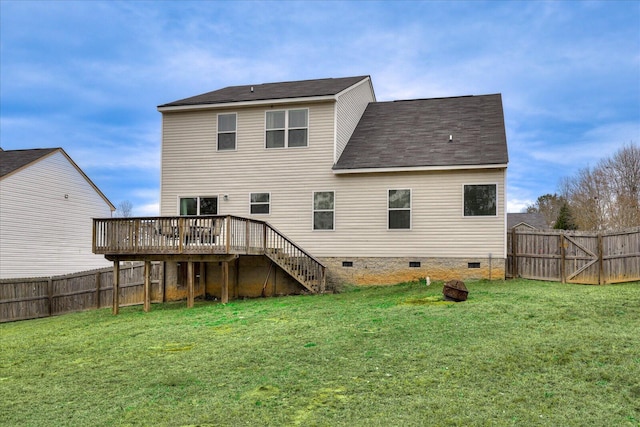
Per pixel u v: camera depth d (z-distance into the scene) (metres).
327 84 19.42
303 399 6.06
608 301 10.73
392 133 18.55
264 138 17.91
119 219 14.96
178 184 18.58
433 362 7.16
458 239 15.89
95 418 5.86
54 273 23.80
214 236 14.20
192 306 14.73
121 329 11.75
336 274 16.95
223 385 6.80
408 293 14.10
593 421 5.11
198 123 18.55
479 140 16.83
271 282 17.09
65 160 24.81
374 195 16.77
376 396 6.03
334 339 8.83
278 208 17.61
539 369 6.67
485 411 5.44
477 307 10.81
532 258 15.53
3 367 8.75
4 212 21.30
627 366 6.55
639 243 13.96
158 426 5.48
